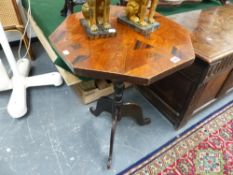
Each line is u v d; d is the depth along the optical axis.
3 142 1.05
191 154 1.08
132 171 0.98
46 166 0.97
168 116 1.24
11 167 0.96
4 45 1.13
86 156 1.03
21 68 1.42
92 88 1.25
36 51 1.75
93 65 0.61
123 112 1.09
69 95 1.36
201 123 1.26
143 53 0.70
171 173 0.99
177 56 0.70
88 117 1.23
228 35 1.06
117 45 0.72
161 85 1.20
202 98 1.16
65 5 1.19
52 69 1.58
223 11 1.35
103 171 0.98
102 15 0.76
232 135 1.21
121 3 1.23
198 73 0.93
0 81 1.23
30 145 1.05
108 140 1.12
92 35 0.73
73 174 0.96
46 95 1.35
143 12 0.78
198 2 1.55
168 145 1.12
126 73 0.60
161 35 0.82
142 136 1.16
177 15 1.21
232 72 1.16
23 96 1.23
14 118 1.17
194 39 0.98
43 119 1.19
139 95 1.42
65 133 1.12
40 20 1.19
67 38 0.73
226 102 1.45
